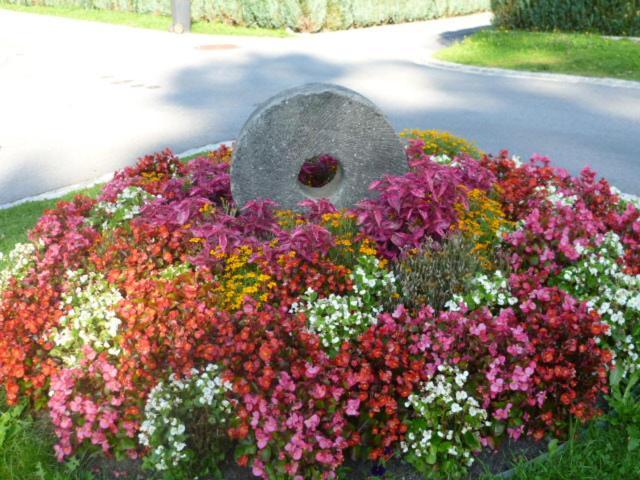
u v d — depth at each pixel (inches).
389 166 229.6
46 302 173.5
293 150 221.8
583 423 150.9
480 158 288.7
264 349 142.7
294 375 143.3
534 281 171.0
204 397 143.9
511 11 824.3
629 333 167.8
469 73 616.7
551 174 245.1
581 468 141.3
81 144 414.9
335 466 140.1
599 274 180.9
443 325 157.1
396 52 764.6
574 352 151.5
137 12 1169.4
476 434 146.2
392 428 143.8
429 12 1243.2
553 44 689.6
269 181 224.4
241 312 159.5
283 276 179.0
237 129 434.0
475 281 176.1
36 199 320.2
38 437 157.2
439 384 145.6
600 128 414.6
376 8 1108.5
